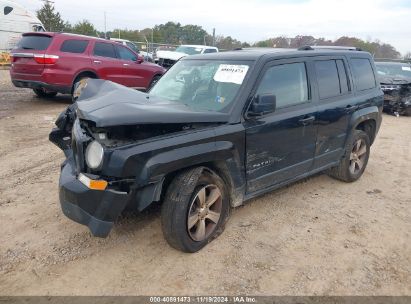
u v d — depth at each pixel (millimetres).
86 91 3955
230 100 3775
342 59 5152
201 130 3408
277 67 4121
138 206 3117
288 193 5078
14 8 19984
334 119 4816
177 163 3174
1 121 8516
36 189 4844
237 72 3961
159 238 3768
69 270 3236
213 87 4039
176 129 3275
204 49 17969
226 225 4086
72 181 3137
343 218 4418
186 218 3340
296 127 4234
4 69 19797
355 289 3156
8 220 4020
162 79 4793
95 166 2975
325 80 4785
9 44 20125
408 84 12359
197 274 3252
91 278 3146
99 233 3002
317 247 3758
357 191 5305
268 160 4031
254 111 3709
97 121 2846
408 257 3664
